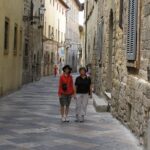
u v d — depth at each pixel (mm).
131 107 11789
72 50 80938
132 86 11531
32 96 24000
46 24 52500
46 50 52812
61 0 65062
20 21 28359
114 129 12422
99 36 22734
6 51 23016
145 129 9539
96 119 14586
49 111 16844
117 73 14328
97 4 25484
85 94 14188
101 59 20984
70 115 15836
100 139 10875
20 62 28906
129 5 11938
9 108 17688
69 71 14219
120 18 13633
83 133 11750
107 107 16578
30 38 35469
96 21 26250
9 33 23891
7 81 23859
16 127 12617
